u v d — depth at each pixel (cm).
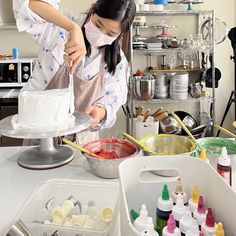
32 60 262
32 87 157
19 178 110
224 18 312
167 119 234
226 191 72
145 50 284
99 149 122
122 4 130
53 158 122
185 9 290
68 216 87
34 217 87
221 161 98
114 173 107
